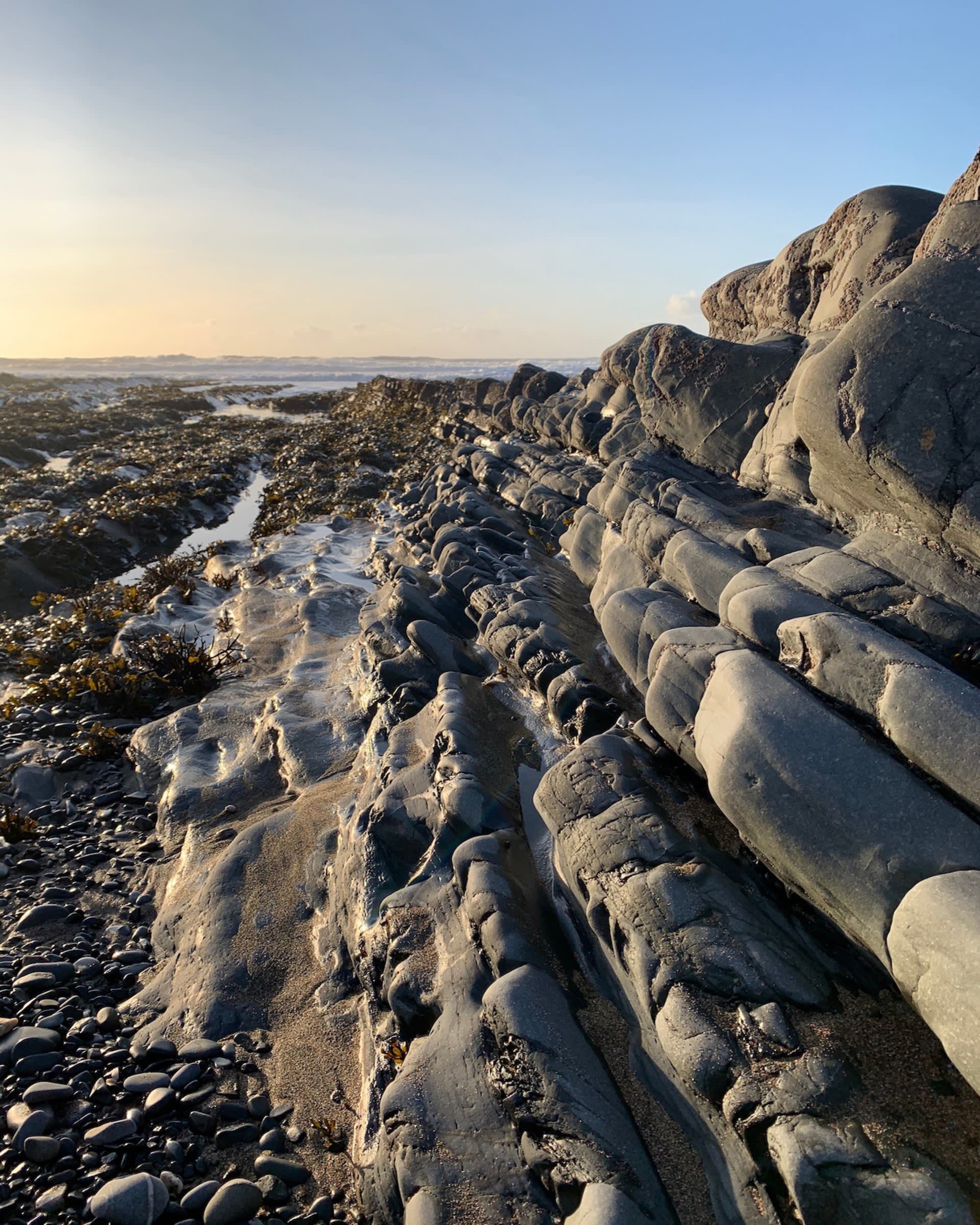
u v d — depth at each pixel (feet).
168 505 79.00
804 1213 10.46
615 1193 11.42
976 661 13.97
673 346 33.73
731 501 27.09
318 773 27.12
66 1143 15.89
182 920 22.22
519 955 15.25
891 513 16.49
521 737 23.48
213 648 42.37
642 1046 13.98
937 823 11.87
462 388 115.96
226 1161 15.55
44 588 59.36
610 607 20.95
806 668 14.69
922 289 15.46
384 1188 13.85
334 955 19.57
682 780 17.71
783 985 12.87
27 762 32.27
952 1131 10.72
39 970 20.81
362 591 45.55
